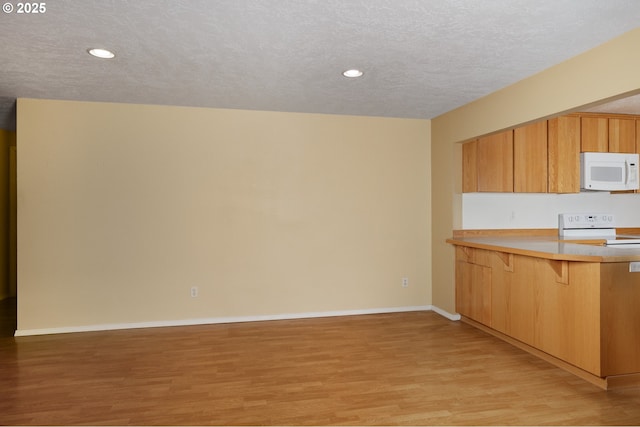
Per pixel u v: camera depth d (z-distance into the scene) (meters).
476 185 4.17
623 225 5.17
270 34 2.44
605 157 4.40
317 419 2.33
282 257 4.48
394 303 4.77
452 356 3.33
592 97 2.64
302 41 2.55
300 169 4.50
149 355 3.36
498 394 2.64
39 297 3.94
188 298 4.26
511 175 4.27
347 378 2.90
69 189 3.99
